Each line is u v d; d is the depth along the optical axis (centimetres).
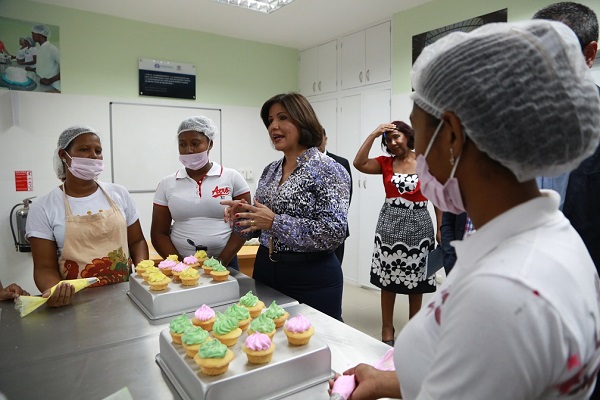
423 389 46
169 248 191
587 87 44
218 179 191
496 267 41
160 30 360
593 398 87
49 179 318
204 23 359
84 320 117
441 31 301
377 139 357
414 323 55
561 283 40
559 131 43
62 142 156
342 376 77
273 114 150
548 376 39
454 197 53
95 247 154
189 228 188
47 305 127
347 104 391
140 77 353
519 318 38
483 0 274
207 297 127
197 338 83
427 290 249
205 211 187
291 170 153
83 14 325
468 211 52
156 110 363
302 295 146
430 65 50
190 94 379
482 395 39
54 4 312
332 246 142
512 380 38
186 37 374
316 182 142
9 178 303
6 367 90
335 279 151
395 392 66
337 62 399
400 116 336
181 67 372
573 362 40
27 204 295
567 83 43
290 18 347
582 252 47
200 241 186
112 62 341
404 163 252
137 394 79
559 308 38
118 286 150
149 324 114
